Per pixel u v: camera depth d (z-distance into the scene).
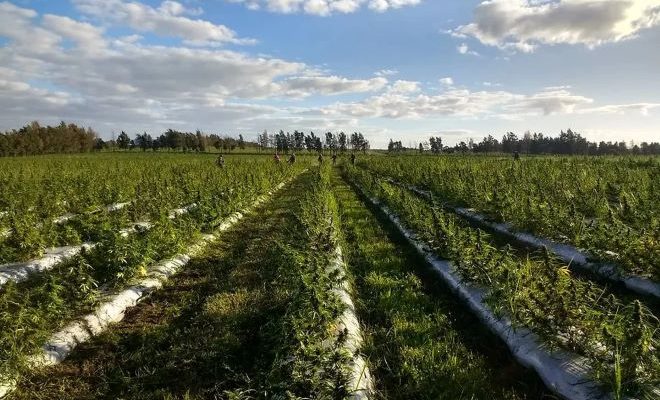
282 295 8.78
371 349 6.78
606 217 11.80
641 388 5.00
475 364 6.28
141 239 10.71
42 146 91.31
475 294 8.56
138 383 6.09
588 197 14.90
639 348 5.09
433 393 5.67
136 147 128.12
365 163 55.53
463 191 19.14
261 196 24.05
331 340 6.43
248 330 7.62
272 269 10.73
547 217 12.26
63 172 28.20
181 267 11.37
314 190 22.31
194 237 12.91
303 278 7.64
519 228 13.21
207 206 15.20
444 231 10.83
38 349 6.49
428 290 9.48
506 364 6.49
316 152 135.62
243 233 15.80
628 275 8.86
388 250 12.66
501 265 8.27
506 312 7.30
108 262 9.55
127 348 7.27
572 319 6.10
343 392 5.17
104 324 7.97
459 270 9.20
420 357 6.45
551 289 6.48
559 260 10.77
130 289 9.25
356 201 23.89
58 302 7.48
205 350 6.91
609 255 9.37
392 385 6.02
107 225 12.58
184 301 9.17
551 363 5.99
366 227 16.19
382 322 7.96
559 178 19.95
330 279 8.52
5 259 10.83
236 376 6.07
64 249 12.09
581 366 5.74
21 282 10.08
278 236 14.38
